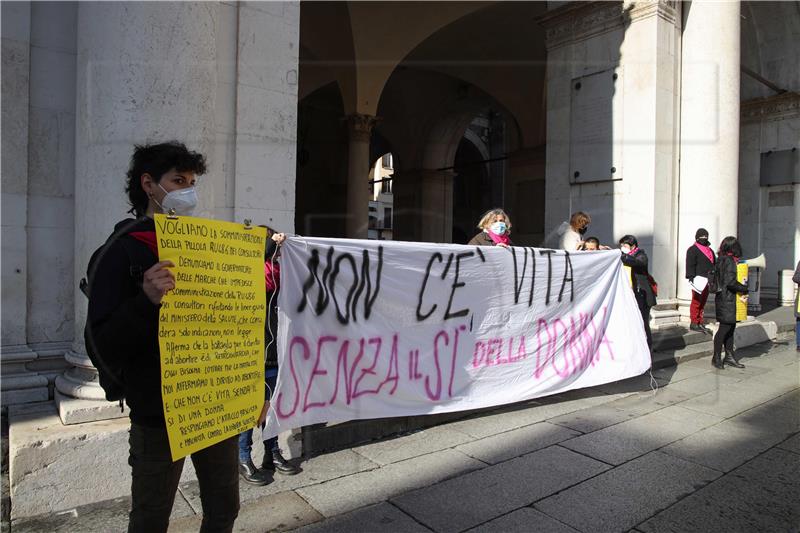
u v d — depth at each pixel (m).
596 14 8.02
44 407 3.29
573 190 8.34
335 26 12.33
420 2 12.01
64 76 3.72
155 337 1.67
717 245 7.92
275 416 3.07
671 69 7.82
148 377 1.68
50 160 3.69
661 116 7.64
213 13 3.44
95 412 3.01
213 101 3.49
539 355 4.52
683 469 3.49
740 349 7.77
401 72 17.84
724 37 7.89
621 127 7.79
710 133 7.88
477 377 4.15
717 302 6.48
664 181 7.70
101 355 1.57
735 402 5.02
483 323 4.18
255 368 2.01
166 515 1.75
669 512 2.92
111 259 1.62
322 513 2.81
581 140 8.23
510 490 3.13
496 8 12.92
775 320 10.09
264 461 3.27
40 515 2.67
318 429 3.65
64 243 3.75
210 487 1.89
